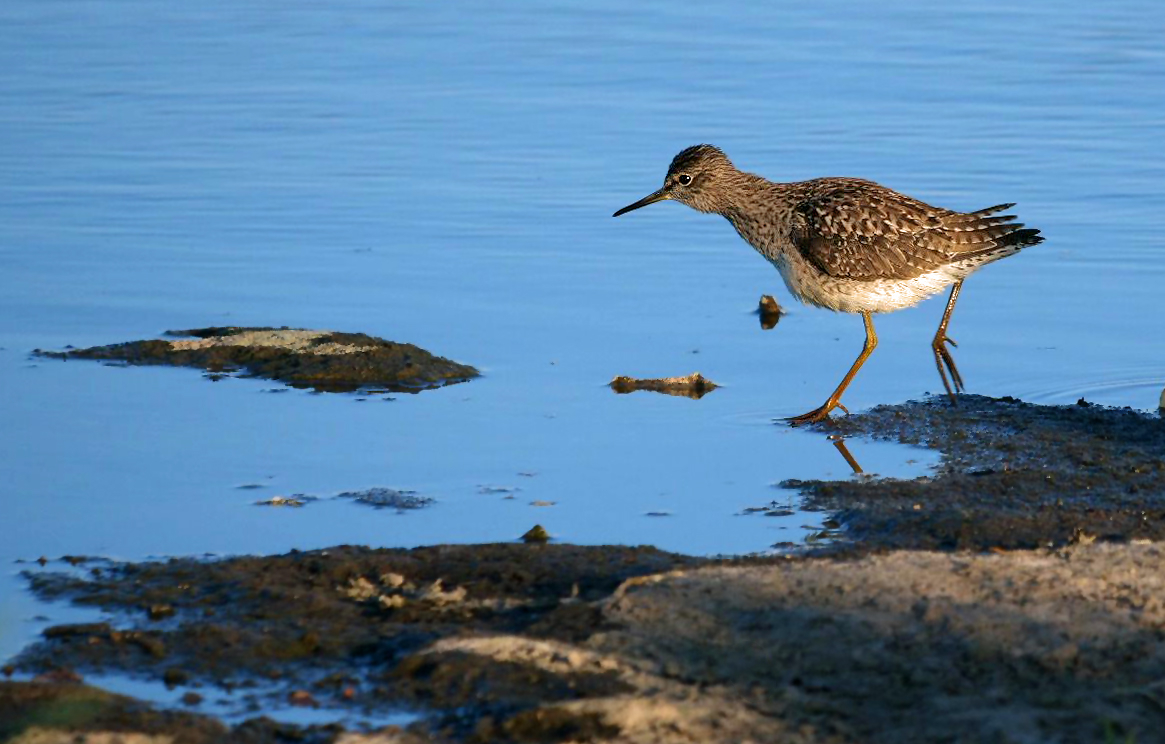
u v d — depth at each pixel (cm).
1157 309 1692
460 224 1997
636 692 832
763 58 2733
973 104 2438
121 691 874
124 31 2944
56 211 2012
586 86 2578
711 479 1257
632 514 1180
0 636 939
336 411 1431
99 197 2067
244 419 1405
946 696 814
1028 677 831
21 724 805
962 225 1467
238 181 2138
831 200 1491
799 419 1405
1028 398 1460
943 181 2064
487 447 1338
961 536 1094
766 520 1159
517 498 1217
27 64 2698
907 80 2578
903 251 1451
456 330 1672
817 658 859
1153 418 1380
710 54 2767
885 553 1046
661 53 2780
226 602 995
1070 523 1112
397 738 801
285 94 2542
